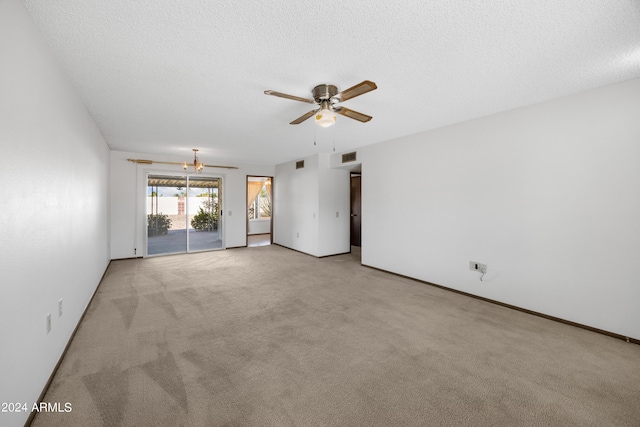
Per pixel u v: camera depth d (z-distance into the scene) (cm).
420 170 420
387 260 481
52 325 190
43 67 177
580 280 273
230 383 186
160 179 661
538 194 299
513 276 320
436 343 241
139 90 264
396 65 218
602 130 258
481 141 346
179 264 543
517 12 158
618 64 217
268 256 625
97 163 388
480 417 158
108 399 170
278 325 276
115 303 333
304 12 157
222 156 636
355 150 543
